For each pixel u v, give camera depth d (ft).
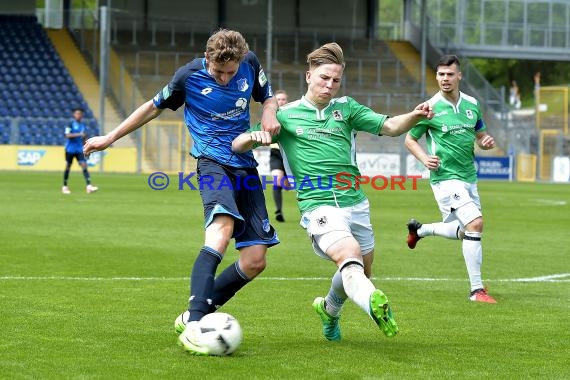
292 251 94.38
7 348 44.96
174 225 120.78
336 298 47.47
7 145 291.38
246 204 48.06
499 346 48.14
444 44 355.97
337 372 41.01
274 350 45.85
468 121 69.05
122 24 331.57
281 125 48.32
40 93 304.71
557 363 43.98
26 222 120.37
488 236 115.34
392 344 48.21
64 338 47.85
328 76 47.32
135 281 70.38
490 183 289.53
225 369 41.14
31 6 334.44
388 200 189.47
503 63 582.35
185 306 59.11
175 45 331.16
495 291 69.72
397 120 47.16
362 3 359.05
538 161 320.70
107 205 155.84
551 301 64.75
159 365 41.73
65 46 323.37
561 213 157.48
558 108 405.59
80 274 73.72
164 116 308.81
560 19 362.33
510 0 359.66
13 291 63.82
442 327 53.78
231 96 48.06
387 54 350.43
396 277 76.84
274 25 351.05
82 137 185.47
